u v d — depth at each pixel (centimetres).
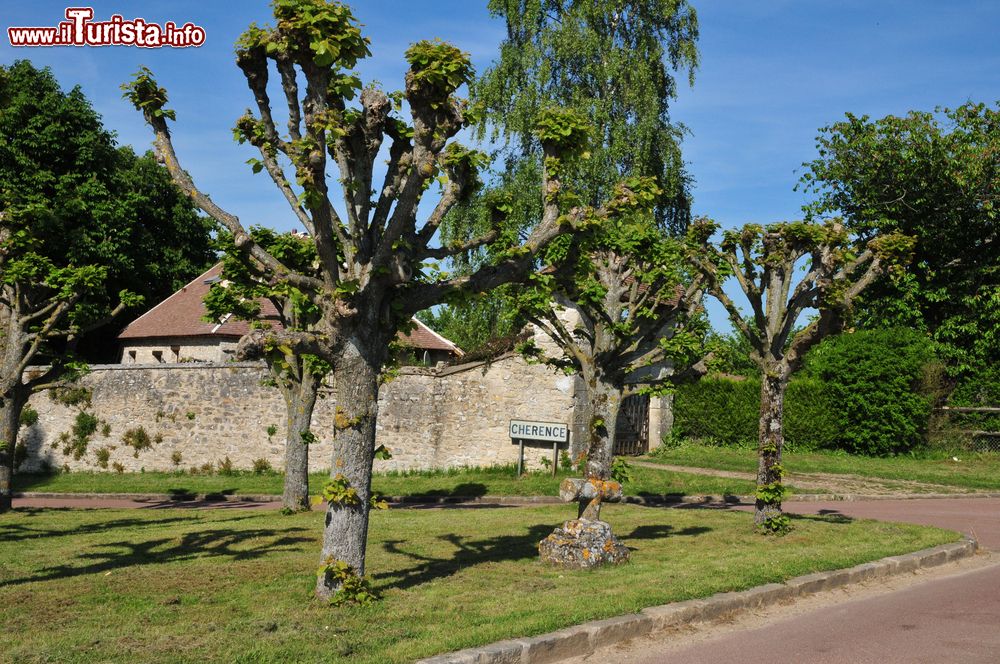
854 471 2275
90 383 2648
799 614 802
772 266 1260
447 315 3659
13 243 1623
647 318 1151
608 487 990
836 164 3083
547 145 884
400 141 829
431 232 815
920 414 2595
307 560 928
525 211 2636
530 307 1134
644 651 668
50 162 3322
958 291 2855
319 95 724
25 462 2662
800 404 2716
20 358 1658
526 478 2141
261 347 696
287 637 614
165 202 3819
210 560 938
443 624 659
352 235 744
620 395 1098
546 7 2797
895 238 1248
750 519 1384
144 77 813
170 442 2558
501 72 2716
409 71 742
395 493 1989
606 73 2658
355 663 558
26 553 1012
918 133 2875
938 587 941
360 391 734
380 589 787
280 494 2111
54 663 548
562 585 816
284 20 715
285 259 1439
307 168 689
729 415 2759
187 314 3353
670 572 892
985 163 2772
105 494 2183
